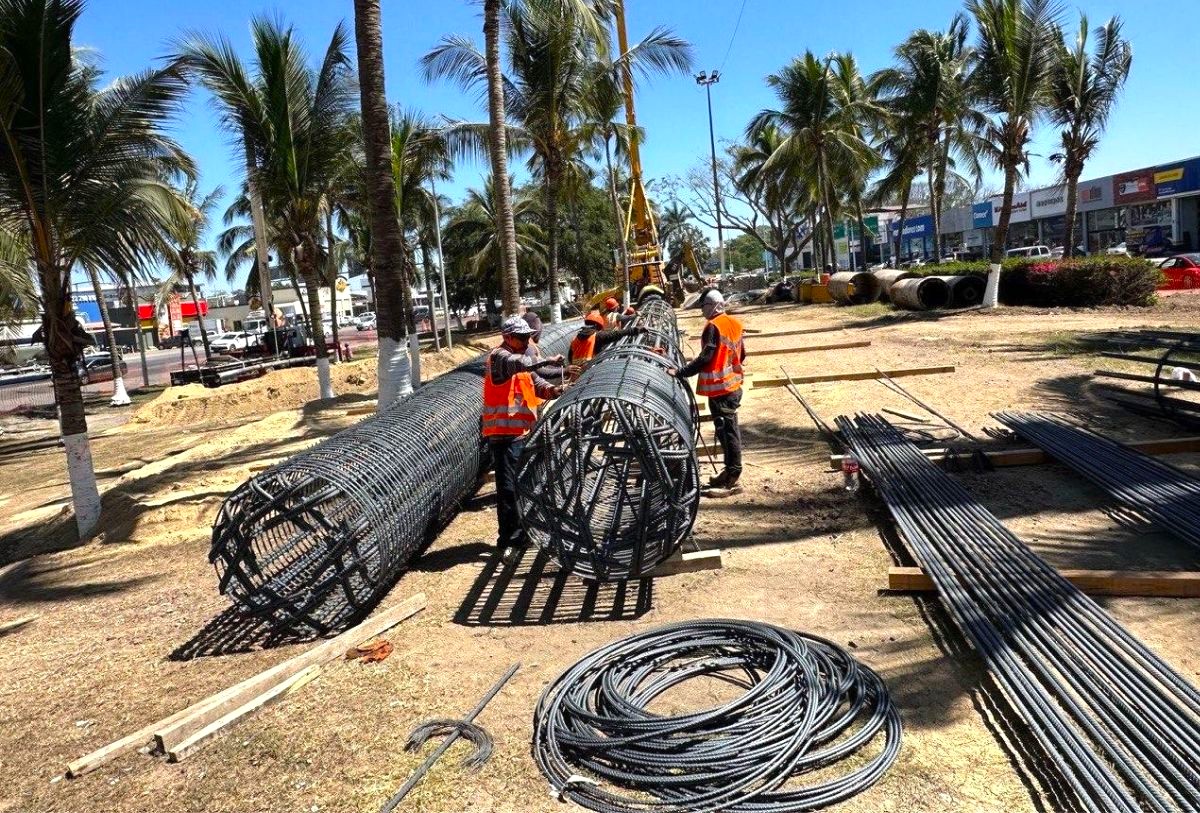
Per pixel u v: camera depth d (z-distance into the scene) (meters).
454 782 3.68
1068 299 20.44
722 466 8.37
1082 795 3.10
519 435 6.53
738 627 4.66
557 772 3.65
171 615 6.38
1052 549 5.45
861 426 8.87
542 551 5.87
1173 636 4.25
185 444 16.23
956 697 3.97
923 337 16.84
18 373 41.31
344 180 20.42
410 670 4.80
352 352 38.31
